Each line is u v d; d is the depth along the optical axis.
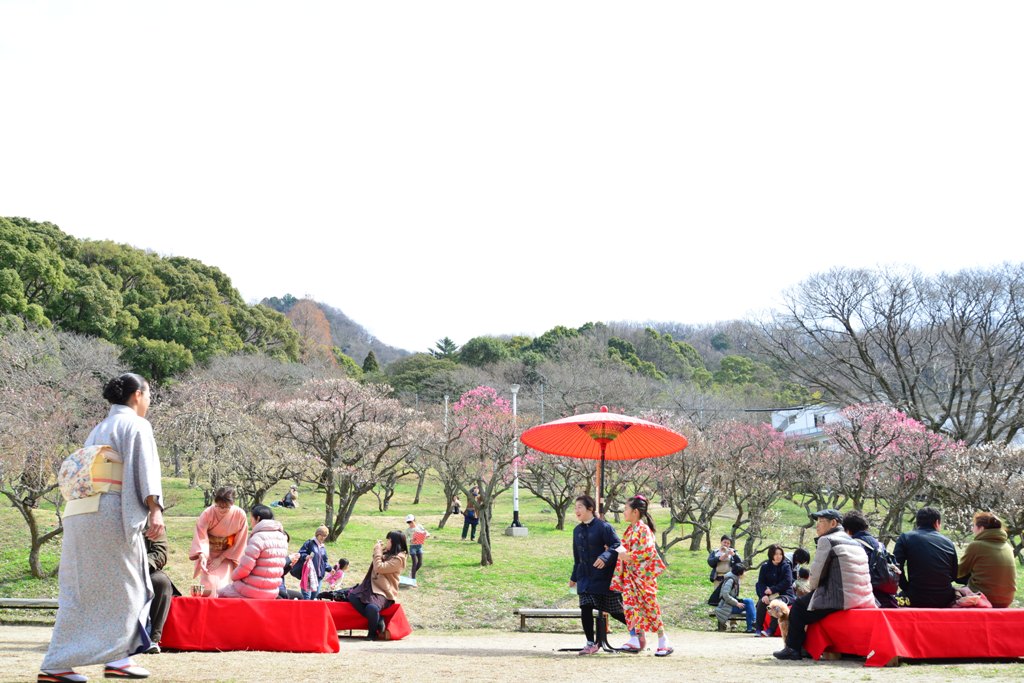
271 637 7.11
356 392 25.48
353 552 20.41
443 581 17.77
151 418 26.12
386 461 30.45
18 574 15.97
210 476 22.42
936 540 7.44
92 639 4.26
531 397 42.97
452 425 25.98
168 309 46.50
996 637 6.64
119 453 4.46
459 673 5.32
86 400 31.00
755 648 8.87
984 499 20.00
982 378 31.56
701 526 21.55
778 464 21.66
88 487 4.36
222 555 8.09
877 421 22.03
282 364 47.53
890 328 32.09
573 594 16.80
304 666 5.56
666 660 6.71
